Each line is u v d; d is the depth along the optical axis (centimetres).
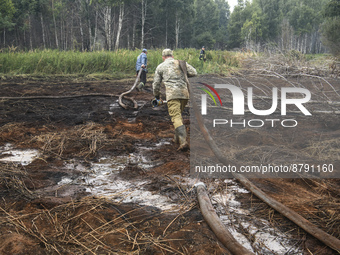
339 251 229
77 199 312
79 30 4391
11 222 265
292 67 1043
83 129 560
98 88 1110
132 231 259
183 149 455
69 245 240
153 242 244
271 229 268
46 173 375
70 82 1257
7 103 761
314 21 6025
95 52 1786
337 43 2211
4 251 226
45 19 4438
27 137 510
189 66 471
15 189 327
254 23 5925
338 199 326
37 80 1288
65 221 271
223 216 289
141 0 4294
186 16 4969
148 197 322
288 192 345
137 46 4581
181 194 330
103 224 268
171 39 5531
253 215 291
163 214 288
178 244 243
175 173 386
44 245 238
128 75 1557
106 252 232
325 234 247
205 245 240
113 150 464
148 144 499
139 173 384
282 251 238
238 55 1773
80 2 4241
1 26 3525
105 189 338
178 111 466
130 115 694
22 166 391
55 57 1572
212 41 6016
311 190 350
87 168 396
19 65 1514
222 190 346
